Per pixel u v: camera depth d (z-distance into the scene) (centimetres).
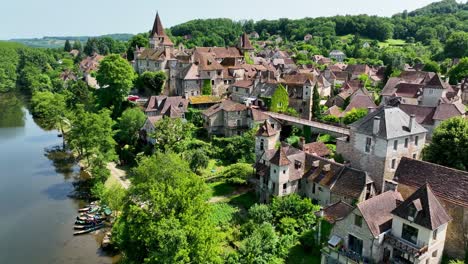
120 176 8325
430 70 16025
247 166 7531
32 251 5803
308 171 6450
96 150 7975
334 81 14812
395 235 4294
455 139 5753
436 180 4981
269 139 7612
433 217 4031
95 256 5697
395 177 5447
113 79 11550
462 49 19188
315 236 5138
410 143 6200
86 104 12275
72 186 8200
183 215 4200
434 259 4291
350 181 5794
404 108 8725
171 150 8162
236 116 9612
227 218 6216
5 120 13950
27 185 8238
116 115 11688
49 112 11862
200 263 4066
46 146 10994
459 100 10312
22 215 6925
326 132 8888
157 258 3828
